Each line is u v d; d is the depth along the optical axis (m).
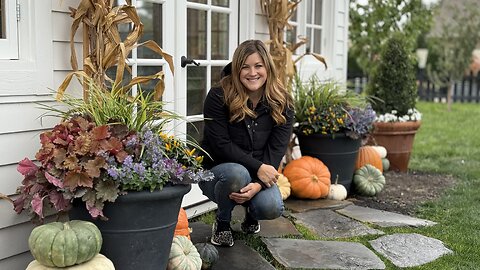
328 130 4.55
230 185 3.02
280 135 3.28
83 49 2.91
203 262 2.95
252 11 4.59
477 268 3.16
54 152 2.36
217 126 3.16
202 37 4.15
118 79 2.82
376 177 4.91
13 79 2.61
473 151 7.53
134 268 2.50
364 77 14.68
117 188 2.34
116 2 3.52
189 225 3.74
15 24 2.67
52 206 2.44
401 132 5.88
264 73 3.12
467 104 14.82
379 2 7.97
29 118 2.71
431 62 15.14
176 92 3.88
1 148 2.60
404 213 4.32
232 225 3.70
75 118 2.53
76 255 2.23
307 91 4.77
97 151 2.36
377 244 3.51
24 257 2.77
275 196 3.15
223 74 3.28
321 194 4.46
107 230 2.42
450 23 12.98
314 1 6.01
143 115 2.62
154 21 4.00
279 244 3.40
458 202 4.67
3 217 2.64
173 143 2.74
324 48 6.35
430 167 6.32
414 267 3.17
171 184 2.49
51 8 2.78
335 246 3.41
